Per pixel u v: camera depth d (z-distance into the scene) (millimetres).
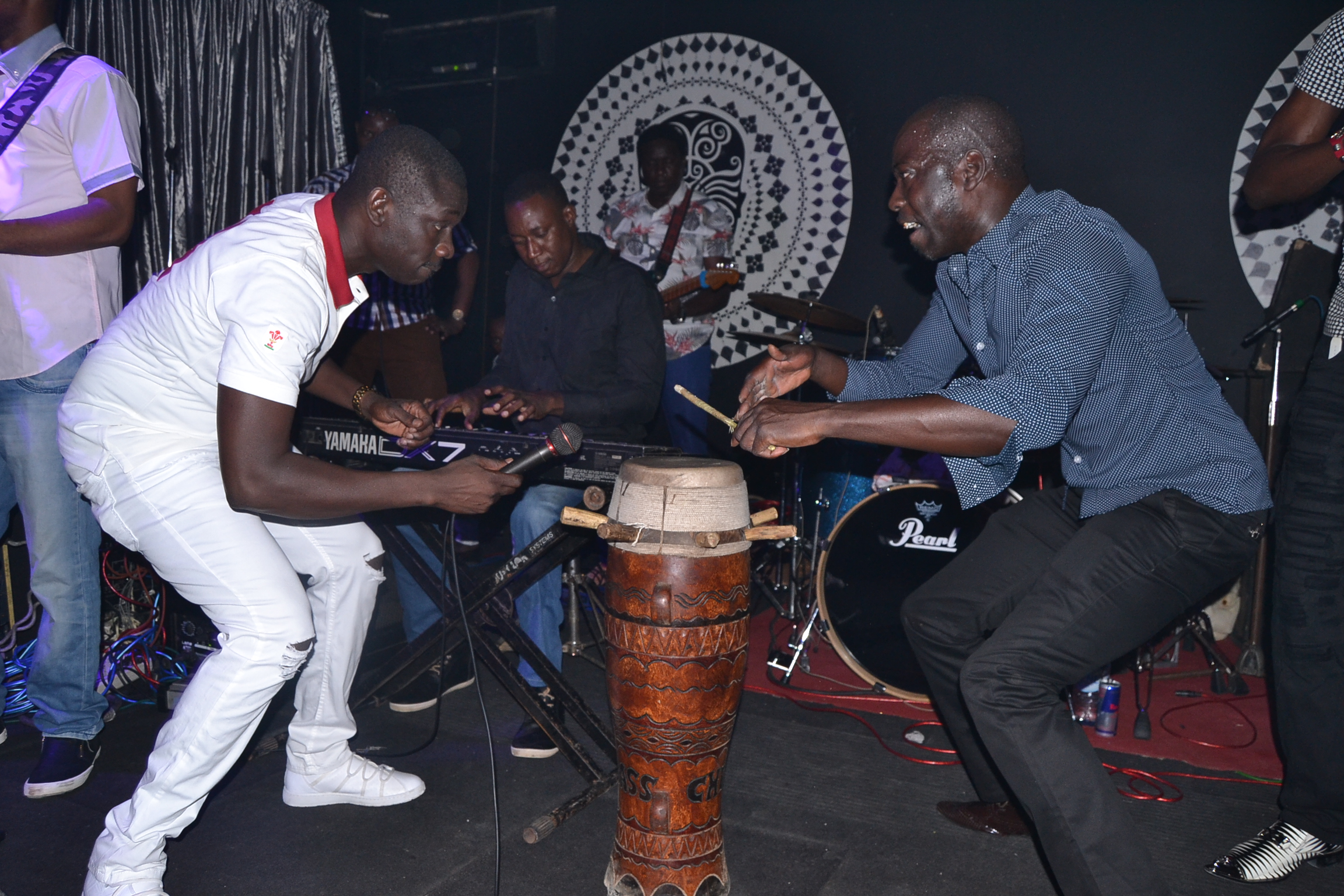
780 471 3920
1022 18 4211
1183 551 1604
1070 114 4168
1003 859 1949
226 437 1489
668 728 1629
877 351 3576
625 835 1729
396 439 2143
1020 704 1545
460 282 4168
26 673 2709
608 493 2000
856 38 4488
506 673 2205
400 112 5379
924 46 4375
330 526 2020
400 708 2701
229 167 3922
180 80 3760
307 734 2076
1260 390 3719
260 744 2350
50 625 2160
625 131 4953
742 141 4723
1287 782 1952
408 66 5195
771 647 3186
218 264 1573
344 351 3686
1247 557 1651
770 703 2928
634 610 1612
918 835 2051
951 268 1857
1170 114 4020
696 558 1588
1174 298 3490
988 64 4281
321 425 2236
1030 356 1485
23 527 2799
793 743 2584
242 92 3949
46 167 2152
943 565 2990
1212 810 2227
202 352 1639
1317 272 3715
